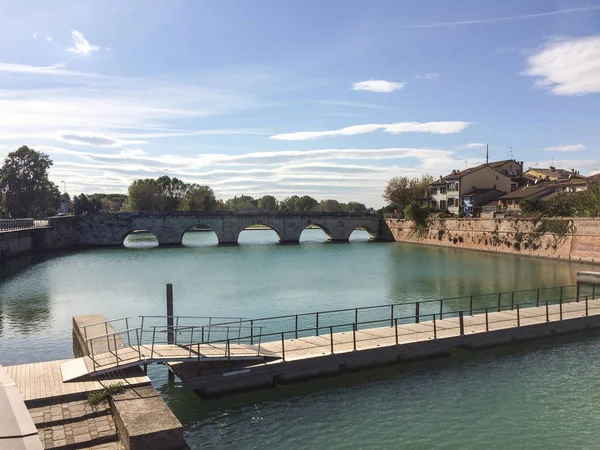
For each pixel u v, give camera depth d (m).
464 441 16.83
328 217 108.50
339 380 22.12
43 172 113.75
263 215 103.56
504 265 62.53
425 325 27.92
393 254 79.25
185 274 57.69
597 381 22.09
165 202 150.88
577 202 75.12
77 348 26.89
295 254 80.88
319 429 17.80
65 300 42.47
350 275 56.12
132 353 20.12
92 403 16.19
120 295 44.69
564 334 28.78
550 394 20.69
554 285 47.47
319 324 33.38
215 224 100.31
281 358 21.52
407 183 127.94
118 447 14.34
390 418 18.62
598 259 60.69
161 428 13.95
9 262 65.81
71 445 14.23
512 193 99.12
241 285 49.81
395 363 23.83
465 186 106.38
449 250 84.62
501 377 22.58
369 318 34.94
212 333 31.92
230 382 20.30
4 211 109.62
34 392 16.52
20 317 36.06
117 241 95.88
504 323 28.22
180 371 20.31
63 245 91.94
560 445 16.52
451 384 21.81
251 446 16.64
